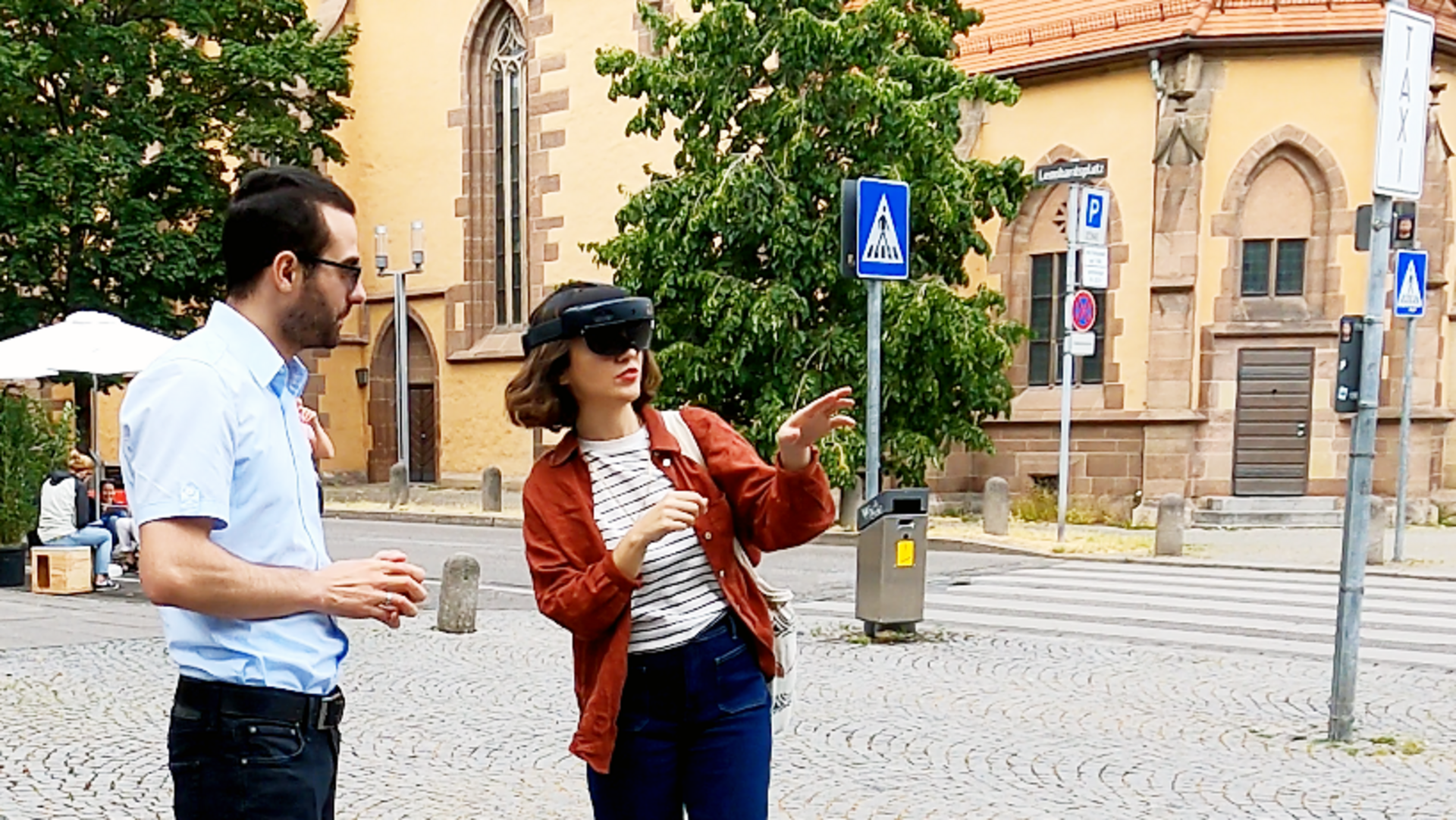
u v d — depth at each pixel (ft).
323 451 9.93
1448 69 66.69
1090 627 33.63
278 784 8.63
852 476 54.19
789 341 55.72
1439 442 65.57
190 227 82.02
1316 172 64.75
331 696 9.13
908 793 18.45
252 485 8.59
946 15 59.77
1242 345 65.26
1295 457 65.26
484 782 19.06
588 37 87.97
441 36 96.63
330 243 8.86
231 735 8.57
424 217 98.68
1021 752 20.70
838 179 55.42
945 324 53.67
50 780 19.16
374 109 100.99
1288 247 65.46
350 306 9.12
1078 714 23.48
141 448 8.20
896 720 22.98
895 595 31.40
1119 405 67.87
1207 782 18.98
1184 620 34.81
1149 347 66.54
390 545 57.77
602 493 10.50
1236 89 65.00
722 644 10.44
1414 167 21.18
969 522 64.28
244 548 8.59
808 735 21.88
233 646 8.60
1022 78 71.00
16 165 75.05
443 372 97.91
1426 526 63.00
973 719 23.06
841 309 57.88
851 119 54.80
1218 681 26.53
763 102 57.88
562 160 90.02
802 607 37.50
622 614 10.11
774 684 11.02
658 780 10.44
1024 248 71.56
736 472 10.59
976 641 31.40
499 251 95.81
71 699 24.80
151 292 77.00
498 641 31.40
